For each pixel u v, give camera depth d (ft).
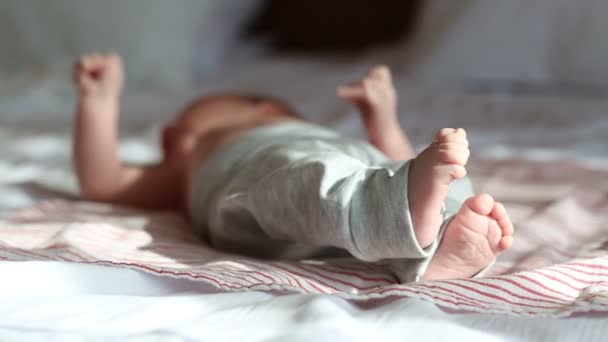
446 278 2.63
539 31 7.30
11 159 5.17
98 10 8.39
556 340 2.15
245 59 9.56
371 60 8.71
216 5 9.14
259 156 3.15
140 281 2.43
